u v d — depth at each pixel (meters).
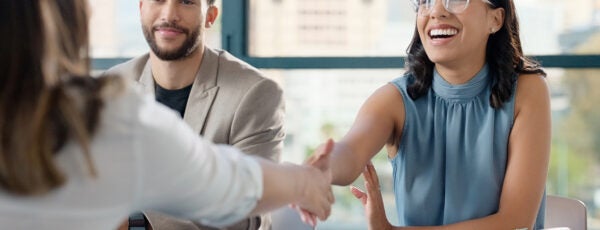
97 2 4.26
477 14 2.24
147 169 1.08
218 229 2.44
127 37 4.27
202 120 2.61
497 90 2.32
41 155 0.98
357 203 4.23
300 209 1.61
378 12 4.23
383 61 4.18
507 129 2.33
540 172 2.30
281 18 4.27
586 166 4.14
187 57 2.61
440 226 2.27
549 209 2.65
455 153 2.35
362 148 2.29
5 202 1.02
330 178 1.66
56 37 1.03
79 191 1.04
